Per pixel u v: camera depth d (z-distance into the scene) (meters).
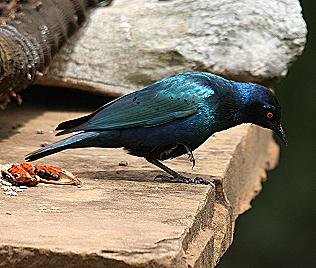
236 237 20.09
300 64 20.98
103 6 16.23
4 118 14.46
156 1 15.74
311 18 21.31
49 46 14.06
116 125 10.30
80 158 11.76
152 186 10.23
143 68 15.27
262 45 15.24
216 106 10.45
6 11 13.61
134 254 7.75
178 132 10.36
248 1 15.44
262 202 20.66
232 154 12.18
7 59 12.26
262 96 10.62
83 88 15.31
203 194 9.88
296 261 20.05
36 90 16.06
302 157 20.97
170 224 8.59
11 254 7.87
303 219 20.50
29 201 9.36
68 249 7.80
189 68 15.16
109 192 9.88
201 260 8.66
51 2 14.61
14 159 11.47
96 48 15.38
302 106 21.02
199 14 15.38
